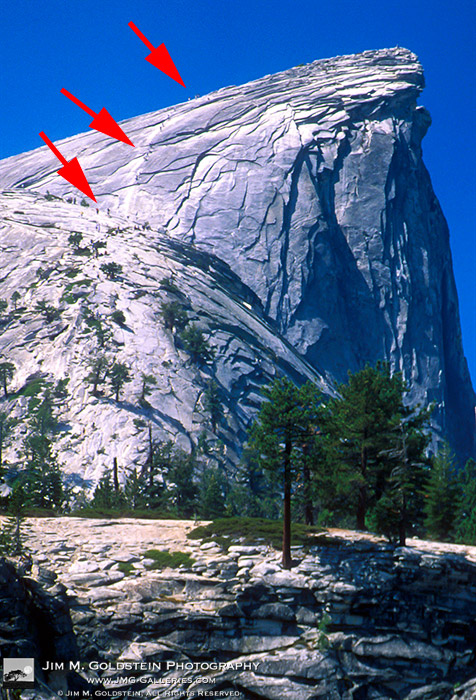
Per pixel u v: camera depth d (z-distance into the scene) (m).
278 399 60.41
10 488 97.94
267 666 49.72
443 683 49.97
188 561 56.66
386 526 58.16
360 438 63.66
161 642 50.94
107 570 55.72
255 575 54.34
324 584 53.12
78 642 49.66
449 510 69.50
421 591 53.34
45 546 59.72
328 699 48.38
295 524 63.81
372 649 50.69
